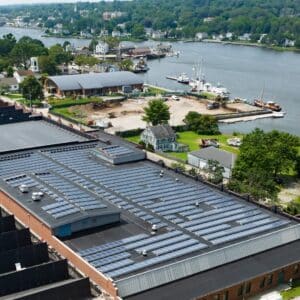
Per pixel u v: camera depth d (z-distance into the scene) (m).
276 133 154.50
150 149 179.12
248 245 88.81
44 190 105.44
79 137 155.25
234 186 127.88
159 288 78.25
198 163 159.75
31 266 79.31
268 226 96.25
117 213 94.69
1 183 110.88
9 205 104.56
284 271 87.50
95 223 92.81
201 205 104.56
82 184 112.69
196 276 81.75
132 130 199.50
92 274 78.19
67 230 89.50
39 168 123.25
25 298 69.38
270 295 83.75
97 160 131.88
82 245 86.62
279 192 139.62
